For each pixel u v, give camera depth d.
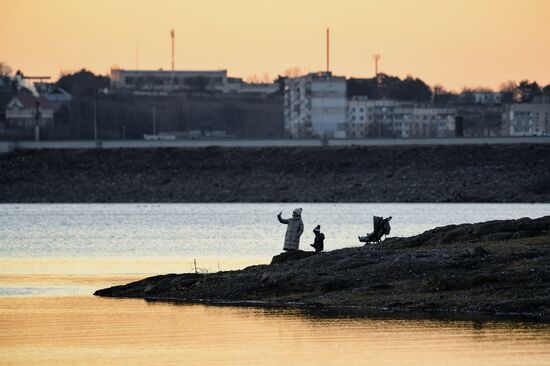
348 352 185.25
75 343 195.62
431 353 183.00
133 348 191.38
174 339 198.00
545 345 186.38
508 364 175.38
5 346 193.88
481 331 196.62
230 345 192.50
